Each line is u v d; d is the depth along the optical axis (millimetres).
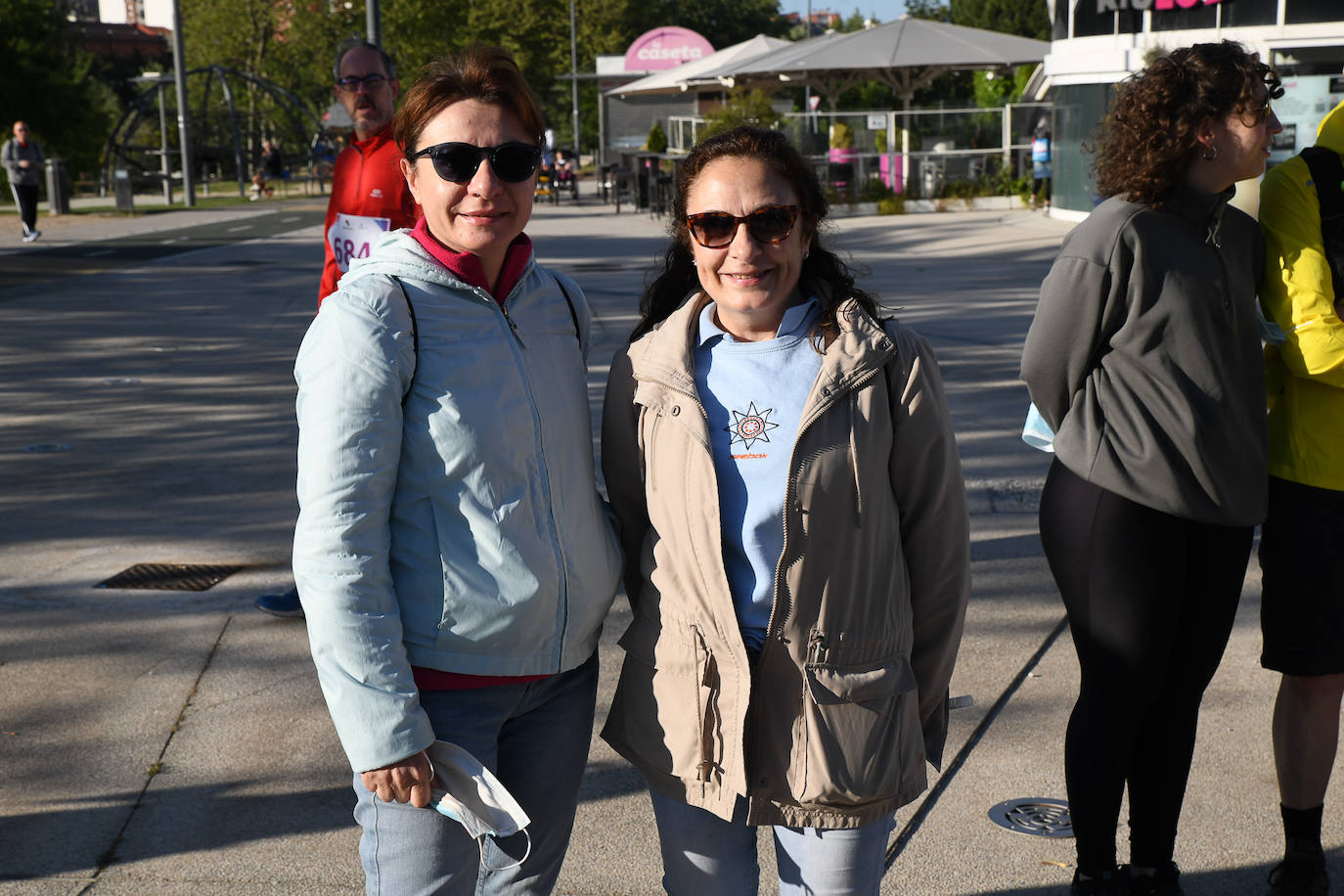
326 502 2014
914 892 2988
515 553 2131
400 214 4262
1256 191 4488
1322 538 2779
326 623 1999
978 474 6734
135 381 9680
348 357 2041
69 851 3205
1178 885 2861
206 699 4105
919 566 2291
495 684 2184
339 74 4250
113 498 6527
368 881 2141
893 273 16062
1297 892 2891
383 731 1991
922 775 2277
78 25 40781
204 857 3180
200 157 41656
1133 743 2824
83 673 4309
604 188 32188
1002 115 27172
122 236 24016
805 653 2158
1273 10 17125
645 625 2312
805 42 28266
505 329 2182
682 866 2305
